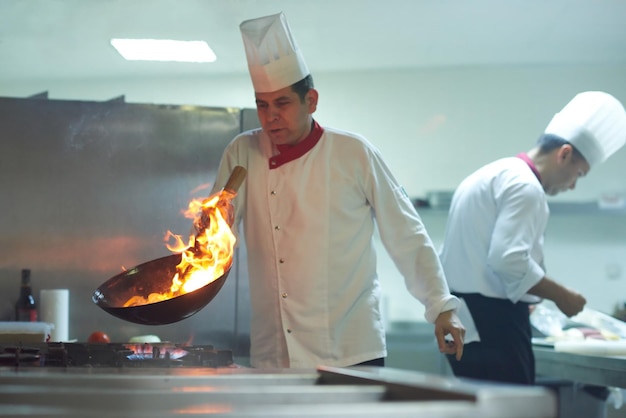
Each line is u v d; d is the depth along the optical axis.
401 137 5.43
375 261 2.10
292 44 1.98
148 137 2.96
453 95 5.46
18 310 2.78
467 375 2.76
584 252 5.45
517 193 2.65
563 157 2.83
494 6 4.23
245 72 4.75
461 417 0.81
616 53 5.18
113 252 2.92
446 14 4.30
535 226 2.66
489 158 5.45
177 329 2.92
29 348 1.68
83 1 3.46
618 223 5.46
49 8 3.58
